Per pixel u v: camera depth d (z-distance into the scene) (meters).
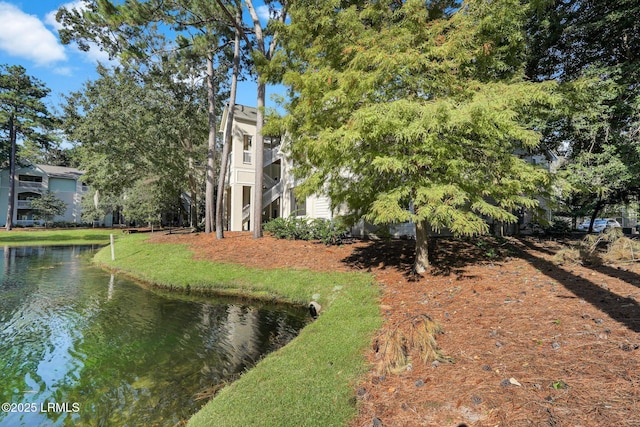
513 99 5.37
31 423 3.68
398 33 6.06
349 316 5.62
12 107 34.22
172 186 22.78
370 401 3.10
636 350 3.18
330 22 6.69
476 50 5.97
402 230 12.86
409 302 5.88
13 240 25.25
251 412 3.12
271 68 8.34
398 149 5.90
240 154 19.61
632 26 8.78
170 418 3.70
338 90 5.77
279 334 6.26
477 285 6.23
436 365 3.50
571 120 8.55
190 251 13.46
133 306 8.28
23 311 7.89
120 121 17.69
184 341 6.00
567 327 3.93
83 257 17.34
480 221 5.80
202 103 20.89
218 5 14.25
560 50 10.38
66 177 40.88
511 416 2.52
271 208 22.28
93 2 13.37
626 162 8.05
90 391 4.32
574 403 2.55
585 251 7.56
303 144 6.88
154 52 15.99
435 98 5.89
